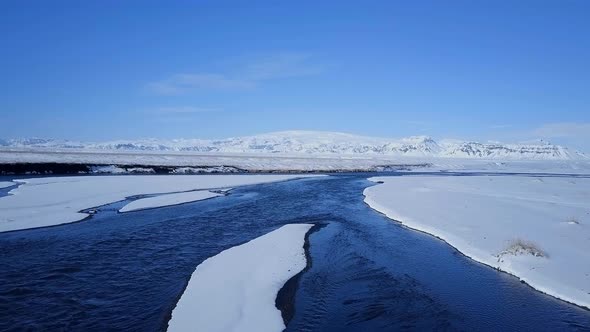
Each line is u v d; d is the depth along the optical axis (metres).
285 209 35.16
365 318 13.43
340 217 31.50
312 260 19.78
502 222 26.92
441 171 110.75
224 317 12.86
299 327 12.68
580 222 26.72
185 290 15.09
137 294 15.05
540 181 63.16
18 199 35.66
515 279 16.94
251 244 21.98
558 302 14.49
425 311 14.01
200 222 28.67
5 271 17.34
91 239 23.05
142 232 25.12
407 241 23.62
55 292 15.10
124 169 74.44
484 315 13.68
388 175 87.50
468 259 19.97
